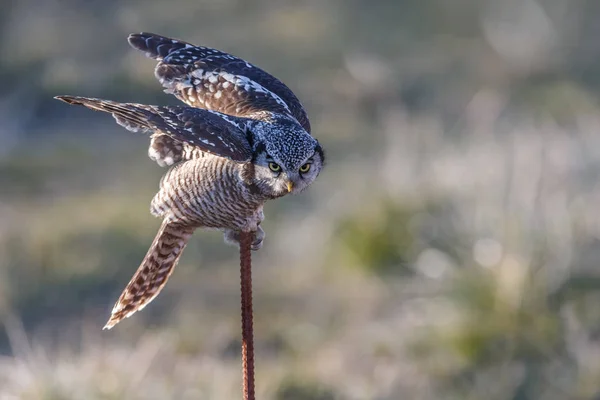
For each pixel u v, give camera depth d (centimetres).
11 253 1606
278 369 1344
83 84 2364
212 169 779
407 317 1422
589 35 2636
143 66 2436
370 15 2855
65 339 1407
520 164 1677
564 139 1892
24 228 1703
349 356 1355
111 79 2383
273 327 1452
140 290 850
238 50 2655
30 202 1862
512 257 1426
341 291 1541
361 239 1589
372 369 1332
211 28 2778
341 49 2642
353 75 2433
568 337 1355
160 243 831
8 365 1284
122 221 1758
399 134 1998
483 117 2092
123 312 858
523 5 2711
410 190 1672
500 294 1388
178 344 1369
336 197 1738
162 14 2806
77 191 1919
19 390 1180
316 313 1480
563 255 1454
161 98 2334
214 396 1223
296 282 1575
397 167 1759
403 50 2675
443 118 2250
